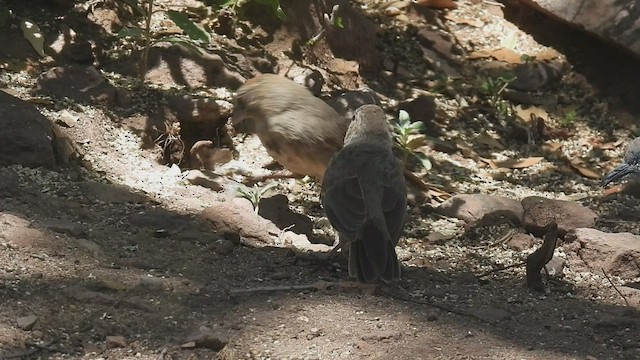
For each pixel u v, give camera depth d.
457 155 15.73
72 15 15.20
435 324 8.87
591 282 10.65
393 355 8.19
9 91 13.41
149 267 9.67
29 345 7.91
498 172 15.42
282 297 9.14
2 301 8.44
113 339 8.05
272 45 16.14
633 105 17.50
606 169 15.93
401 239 12.28
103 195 11.49
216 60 14.77
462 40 18.30
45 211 10.71
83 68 13.79
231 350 8.01
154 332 8.33
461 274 10.69
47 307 8.47
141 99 13.84
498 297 9.93
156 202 11.66
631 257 10.91
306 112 11.89
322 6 16.61
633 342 9.01
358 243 9.25
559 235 12.16
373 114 10.27
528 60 17.86
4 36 14.55
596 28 17.41
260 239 11.12
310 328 8.54
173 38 14.05
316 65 16.41
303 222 12.18
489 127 16.61
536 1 17.81
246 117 12.09
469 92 17.22
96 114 13.29
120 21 15.52
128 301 8.70
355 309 8.97
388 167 9.78
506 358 8.30
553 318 9.45
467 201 13.19
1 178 11.15
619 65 17.91
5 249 9.39
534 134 16.61
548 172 15.59
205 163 13.65
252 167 13.82
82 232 10.13
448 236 12.37
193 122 13.90
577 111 17.44
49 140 12.02
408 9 18.64
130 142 13.23
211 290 9.18
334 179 9.77
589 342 8.93
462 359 8.23
